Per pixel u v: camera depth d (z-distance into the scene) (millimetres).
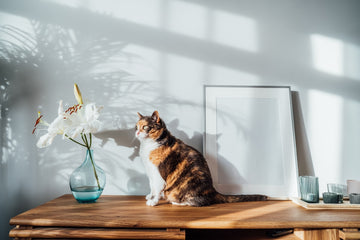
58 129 1046
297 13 1377
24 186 1255
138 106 1305
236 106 1290
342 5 1386
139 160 1279
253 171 1244
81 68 1307
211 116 1276
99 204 1061
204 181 1083
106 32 1324
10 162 1262
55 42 1310
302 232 899
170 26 1340
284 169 1248
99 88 1302
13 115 1278
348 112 1354
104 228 865
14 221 833
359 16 1382
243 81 1339
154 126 1090
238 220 864
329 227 866
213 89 1296
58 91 1292
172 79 1321
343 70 1369
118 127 1291
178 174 1085
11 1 1317
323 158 1324
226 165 1242
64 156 1270
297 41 1367
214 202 1095
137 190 1272
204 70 1331
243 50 1349
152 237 833
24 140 1270
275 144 1270
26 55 1301
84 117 1101
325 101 1354
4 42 1304
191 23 1346
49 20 1317
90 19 1326
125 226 834
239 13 1363
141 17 1337
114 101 1301
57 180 1260
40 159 1265
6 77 1290
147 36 1332
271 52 1357
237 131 1272
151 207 1025
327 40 1375
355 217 916
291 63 1357
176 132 1301
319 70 1363
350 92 1362
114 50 1320
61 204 1051
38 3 1321
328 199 1068
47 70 1298
